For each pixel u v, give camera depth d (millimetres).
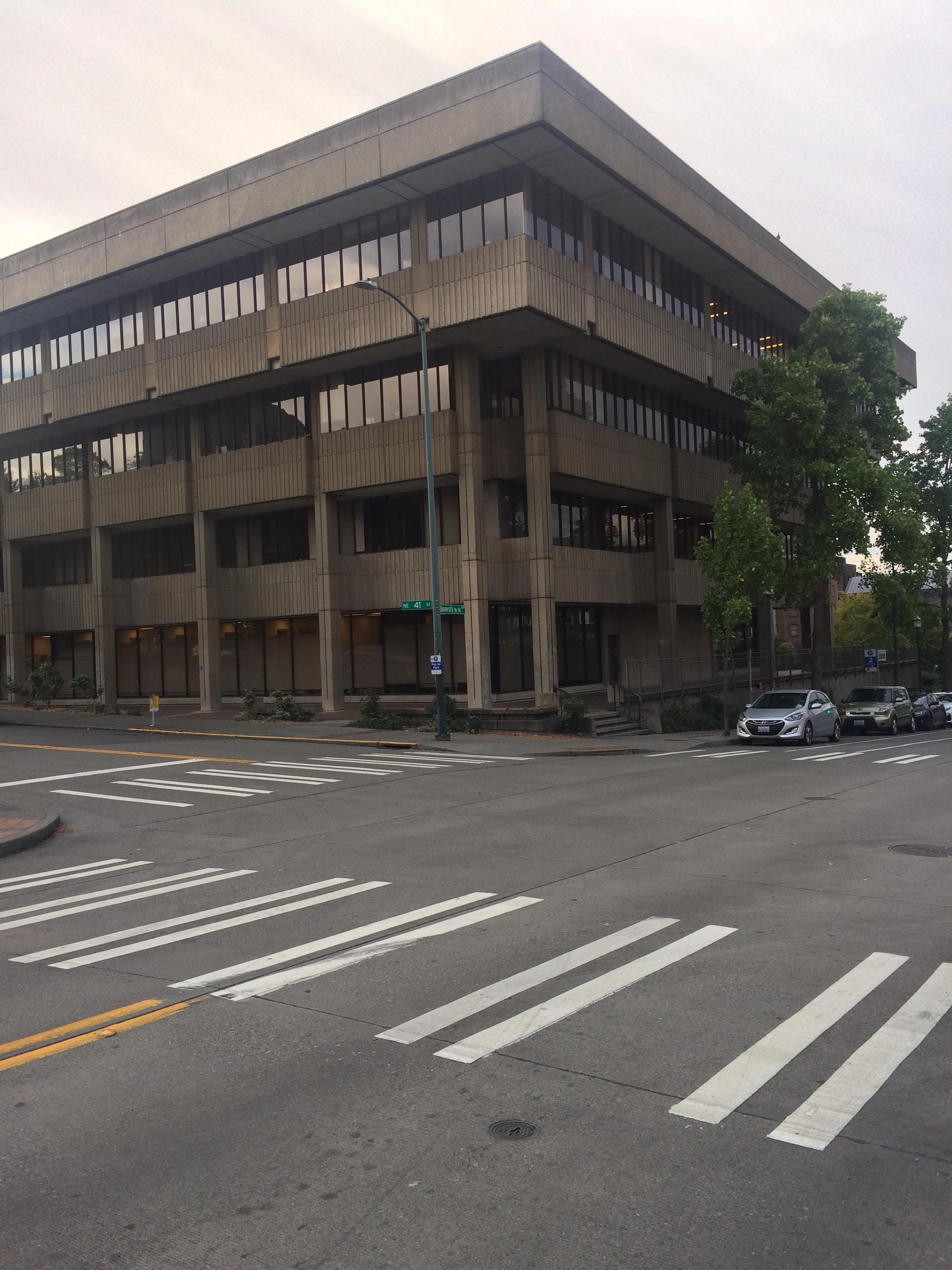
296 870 11617
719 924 8570
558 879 10617
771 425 36656
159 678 43094
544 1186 4344
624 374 36406
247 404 37156
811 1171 4422
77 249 37875
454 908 9422
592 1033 6082
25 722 36406
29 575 46531
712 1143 4684
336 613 35094
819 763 23000
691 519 44281
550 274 29203
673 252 36844
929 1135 4734
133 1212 4242
